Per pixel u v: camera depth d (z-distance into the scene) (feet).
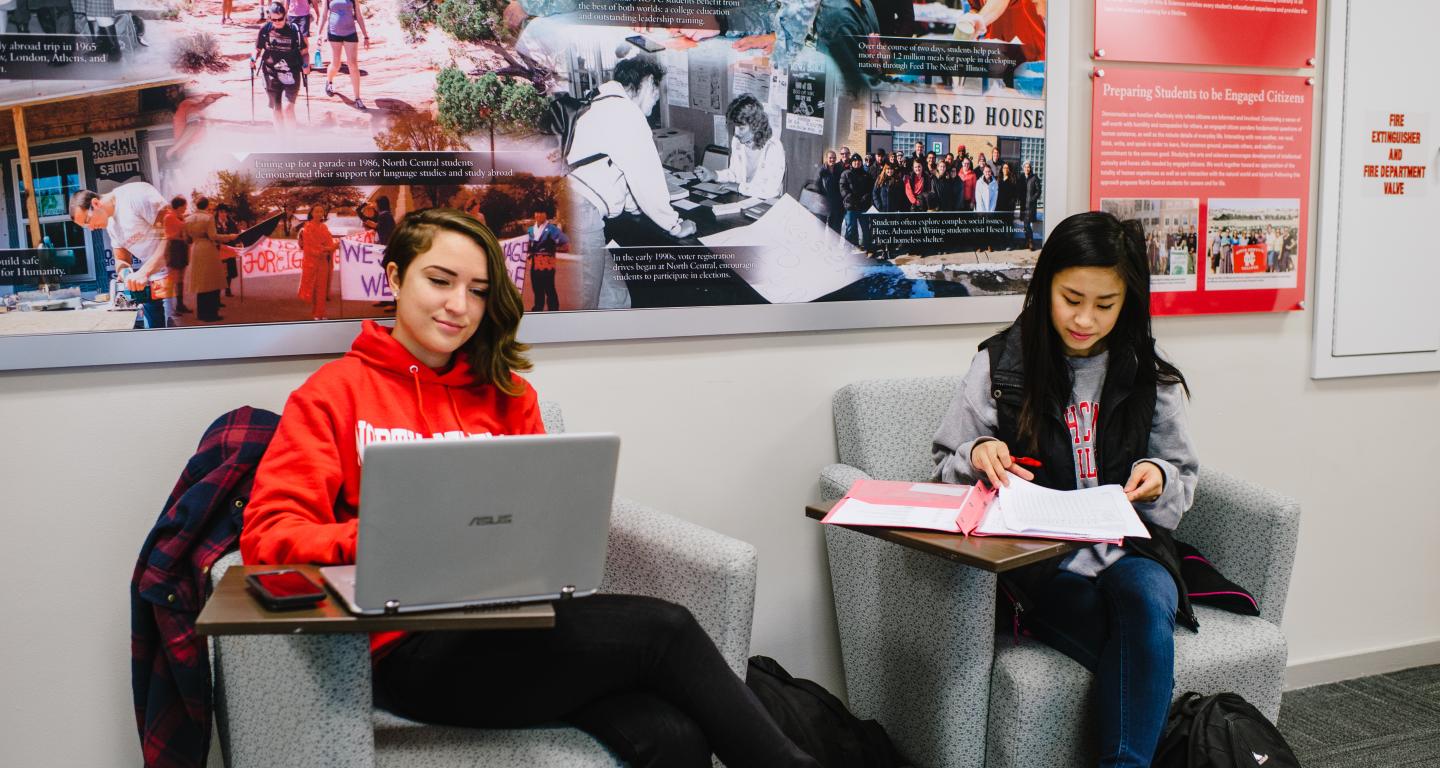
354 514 4.85
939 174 7.05
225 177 5.54
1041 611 5.73
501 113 6.00
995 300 7.30
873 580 6.34
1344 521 8.52
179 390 5.64
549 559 3.81
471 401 5.25
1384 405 8.55
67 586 5.57
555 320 6.22
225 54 5.49
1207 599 6.05
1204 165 7.72
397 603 3.55
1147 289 5.77
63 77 5.25
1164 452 5.97
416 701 4.39
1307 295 8.18
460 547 3.60
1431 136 8.30
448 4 5.84
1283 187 7.97
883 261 6.97
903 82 6.89
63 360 5.37
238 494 4.94
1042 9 7.17
